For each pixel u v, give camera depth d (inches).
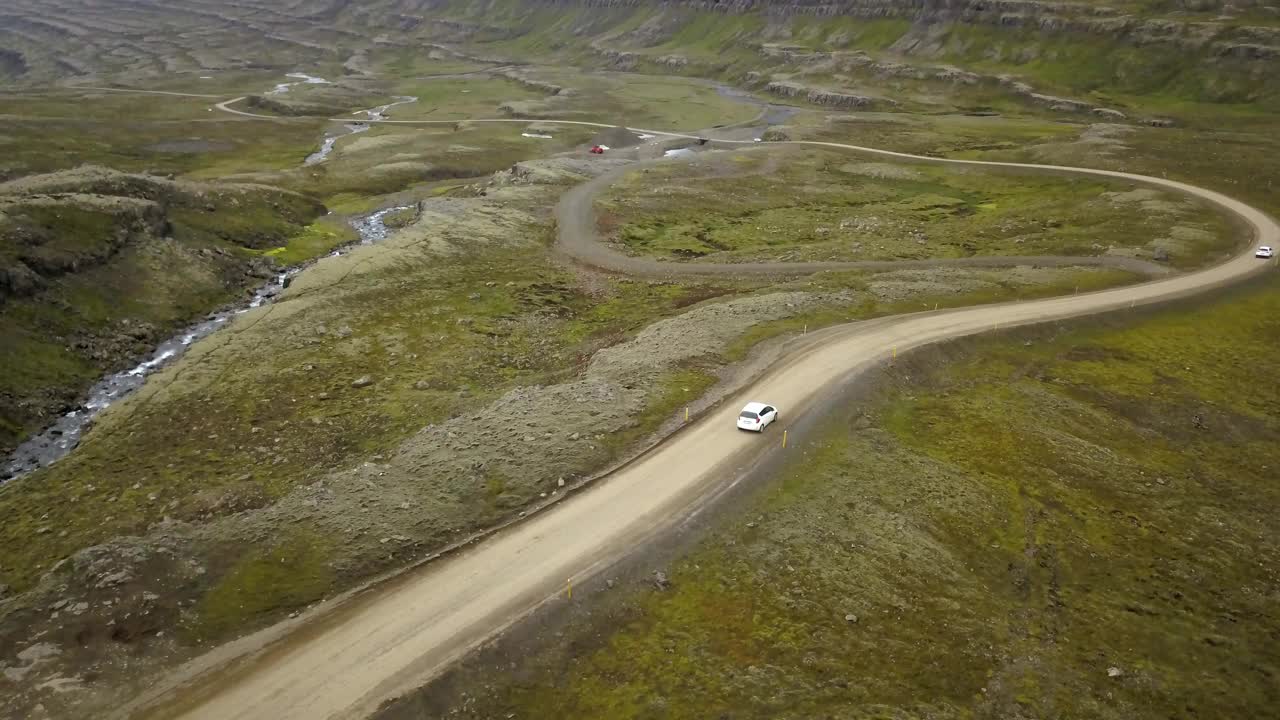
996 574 1669.5
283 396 2625.5
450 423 2267.5
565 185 5708.7
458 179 6343.5
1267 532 1878.7
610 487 1815.9
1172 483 2070.6
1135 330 3034.0
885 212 5408.5
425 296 3602.4
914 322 2945.4
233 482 2089.1
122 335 3029.0
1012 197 5654.5
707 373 2469.2
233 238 4220.0
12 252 3016.7
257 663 1310.3
